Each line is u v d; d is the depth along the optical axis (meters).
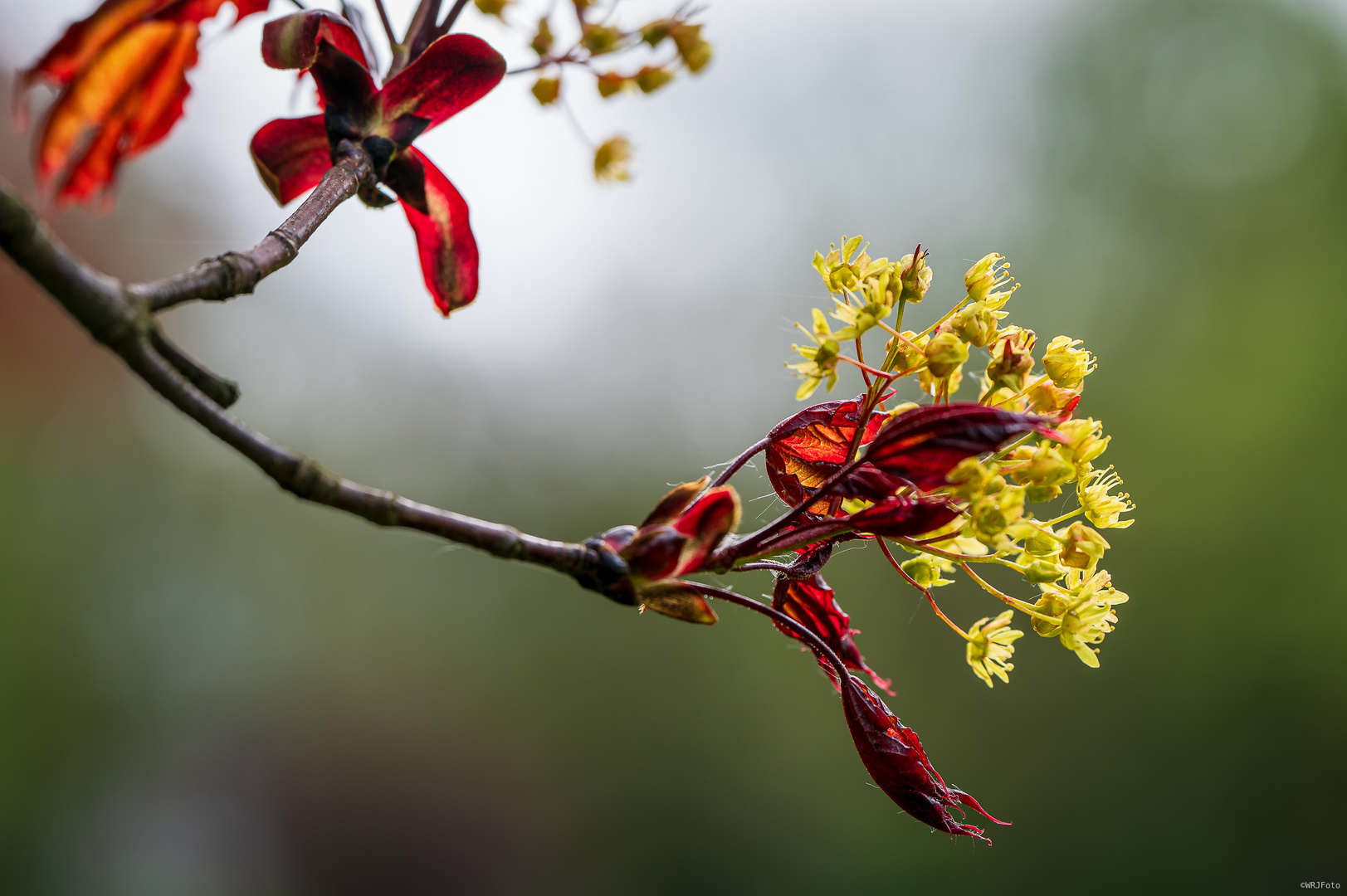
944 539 0.99
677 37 1.38
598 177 1.64
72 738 12.34
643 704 15.15
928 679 13.50
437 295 1.28
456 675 15.82
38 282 0.54
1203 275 14.90
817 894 13.13
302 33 1.02
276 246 0.77
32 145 0.77
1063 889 12.65
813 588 1.23
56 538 12.62
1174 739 12.96
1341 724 12.28
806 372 1.06
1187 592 13.47
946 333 1.05
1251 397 13.84
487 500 15.91
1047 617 1.09
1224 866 12.27
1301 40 14.91
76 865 11.58
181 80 0.80
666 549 0.83
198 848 12.85
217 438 0.60
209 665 14.10
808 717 14.20
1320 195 14.38
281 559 15.41
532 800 15.00
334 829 14.47
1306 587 12.82
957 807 1.07
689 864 14.07
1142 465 14.21
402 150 1.16
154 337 0.60
